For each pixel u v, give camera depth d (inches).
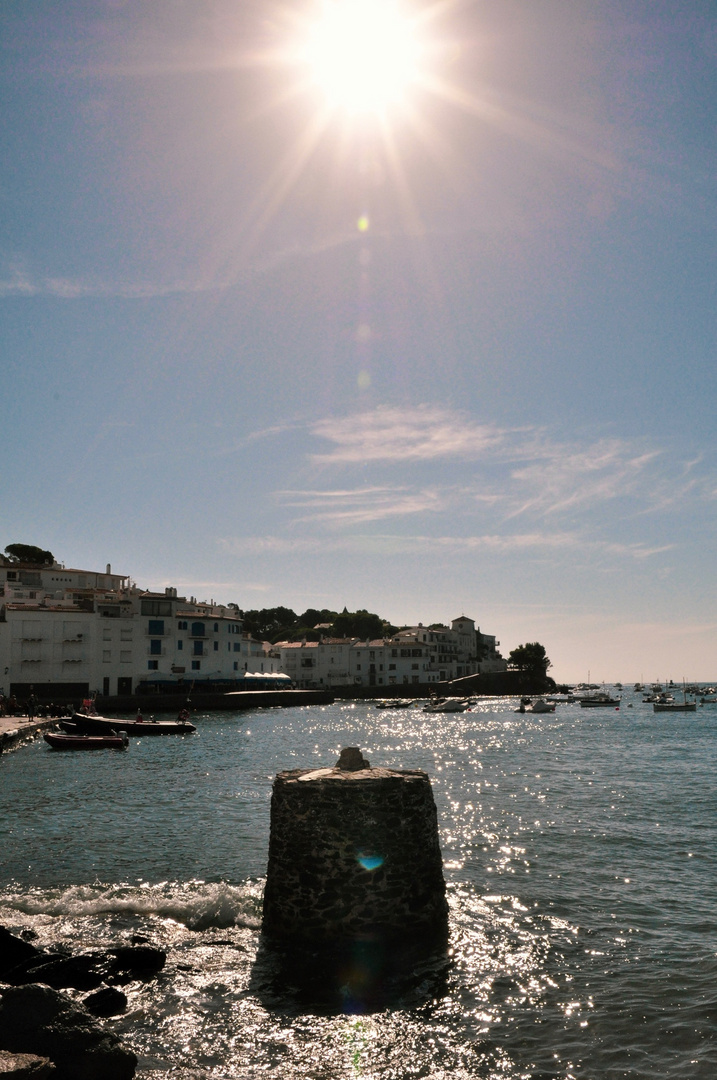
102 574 4987.7
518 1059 427.8
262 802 1222.3
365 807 589.3
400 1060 427.8
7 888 733.3
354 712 4429.1
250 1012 480.7
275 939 594.2
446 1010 485.1
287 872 597.6
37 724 2613.2
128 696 3762.3
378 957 562.9
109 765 1787.6
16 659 3646.7
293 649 6752.0
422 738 2733.8
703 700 6309.1
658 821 1066.7
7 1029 395.2
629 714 4751.5
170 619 4207.7
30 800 1250.0
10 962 537.0
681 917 653.9
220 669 4586.6
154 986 514.9
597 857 858.8
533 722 3814.0
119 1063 386.6
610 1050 435.5
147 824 1035.9
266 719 3710.6
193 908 663.8
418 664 6776.6
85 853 866.8
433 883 611.5
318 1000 497.4
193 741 2509.8
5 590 4094.5
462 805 1208.2
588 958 564.7
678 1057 426.0
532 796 1305.4
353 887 580.1
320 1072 415.2
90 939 592.7
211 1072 412.5
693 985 517.0
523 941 596.1
